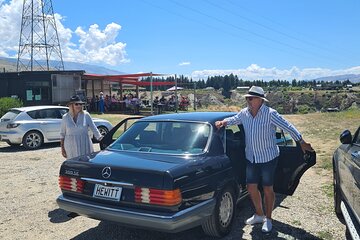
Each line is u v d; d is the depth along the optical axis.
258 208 5.03
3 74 27.72
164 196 3.98
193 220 4.16
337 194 5.40
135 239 4.84
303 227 5.13
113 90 46.47
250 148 4.92
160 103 32.56
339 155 5.35
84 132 6.23
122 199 4.20
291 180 5.57
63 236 4.99
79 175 4.57
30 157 11.16
